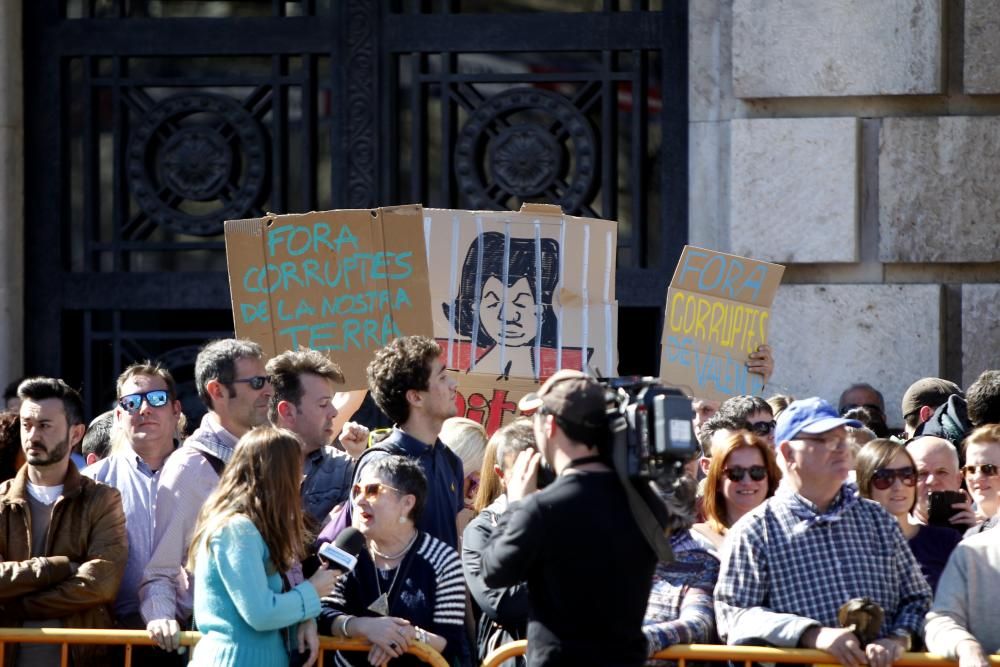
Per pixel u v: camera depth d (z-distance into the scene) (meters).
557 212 17.86
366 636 12.97
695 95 22.36
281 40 23.66
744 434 14.62
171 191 23.78
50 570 13.54
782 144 21.58
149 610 13.66
